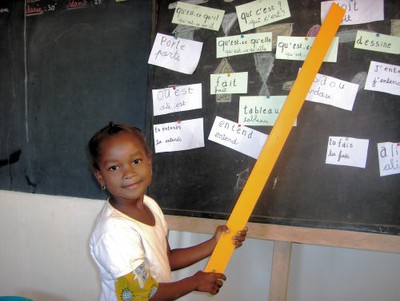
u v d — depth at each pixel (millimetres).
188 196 1133
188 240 1313
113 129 812
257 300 1265
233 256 1281
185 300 1344
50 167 1456
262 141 1061
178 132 1138
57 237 1498
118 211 820
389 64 970
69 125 1409
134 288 737
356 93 991
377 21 978
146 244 822
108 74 1342
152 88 1161
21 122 1480
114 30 1325
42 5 1420
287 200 1039
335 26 894
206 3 1113
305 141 1026
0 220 1583
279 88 1046
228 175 1095
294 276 1235
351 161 996
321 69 1011
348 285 1193
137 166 797
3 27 1481
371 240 967
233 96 1088
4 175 1542
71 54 1388
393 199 967
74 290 1508
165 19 1150
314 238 1007
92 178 1399
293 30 1035
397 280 1153
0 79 1498
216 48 1102
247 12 1073
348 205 996
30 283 1576
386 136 974
